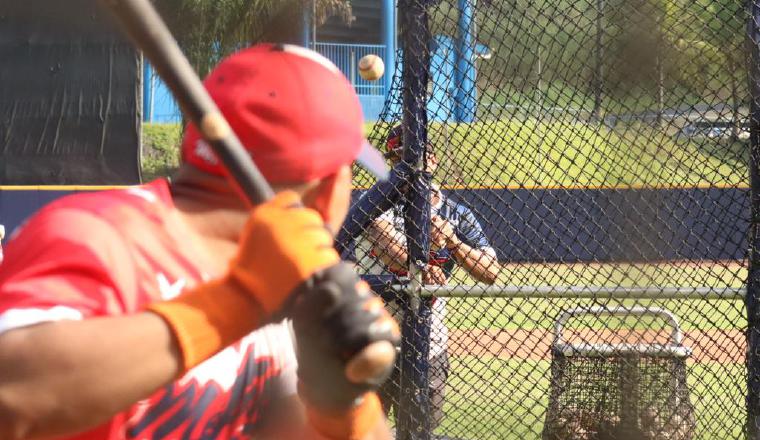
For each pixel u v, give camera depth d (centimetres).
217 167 322
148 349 258
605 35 1077
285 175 308
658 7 1060
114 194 306
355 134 324
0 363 250
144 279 292
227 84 310
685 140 1130
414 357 1018
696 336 1300
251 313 274
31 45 3027
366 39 5391
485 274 1095
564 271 1161
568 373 1094
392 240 1016
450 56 1122
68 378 249
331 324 267
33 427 252
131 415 292
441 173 1180
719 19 1037
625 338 1073
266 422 346
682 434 1059
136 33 279
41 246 275
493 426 1143
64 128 3059
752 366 991
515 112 1133
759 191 991
